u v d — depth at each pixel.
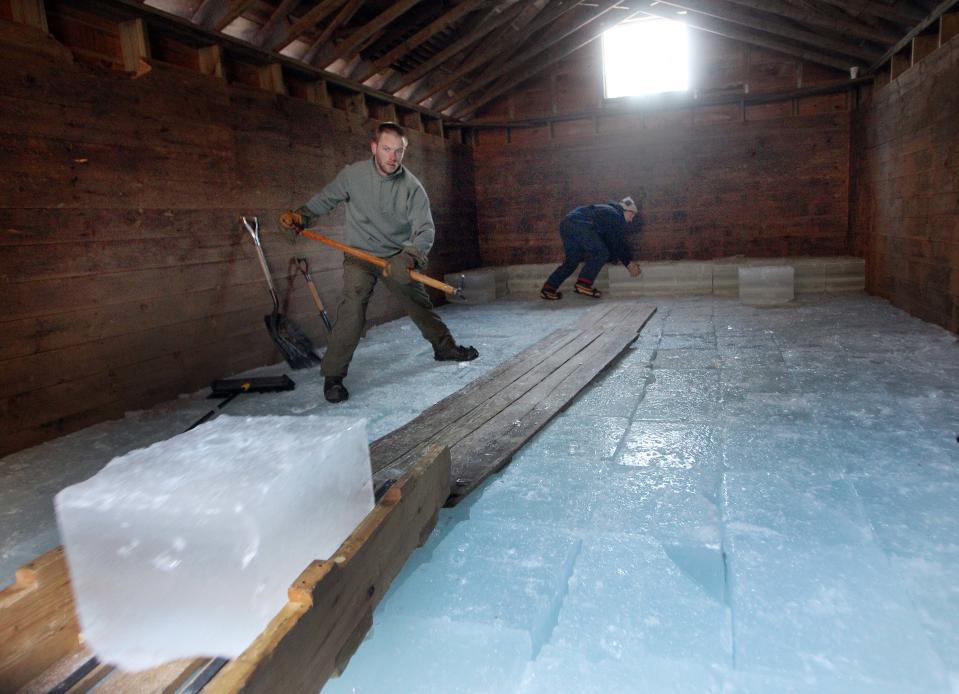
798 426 2.58
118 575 1.12
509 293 8.00
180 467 1.19
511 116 8.23
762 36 6.88
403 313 6.52
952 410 2.65
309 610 1.06
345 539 1.33
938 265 4.44
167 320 3.72
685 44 7.53
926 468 2.10
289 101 4.82
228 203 4.19
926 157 4.68
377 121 6.09
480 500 2.04
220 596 1.09
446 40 6.34
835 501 1.89
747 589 1.48
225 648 1.11
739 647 1.28
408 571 1.62
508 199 8.44
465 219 8.17
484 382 3.43
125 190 3.46
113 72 3.42
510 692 1.20
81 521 1.11
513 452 2.38
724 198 7.73
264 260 4.32
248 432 1.38
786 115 7.39
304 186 4.98
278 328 4.39
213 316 4.06
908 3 4.93
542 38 6.65
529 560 1.65
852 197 7.09
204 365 3.98
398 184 3.51
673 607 1.44
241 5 3.96
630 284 7.20
